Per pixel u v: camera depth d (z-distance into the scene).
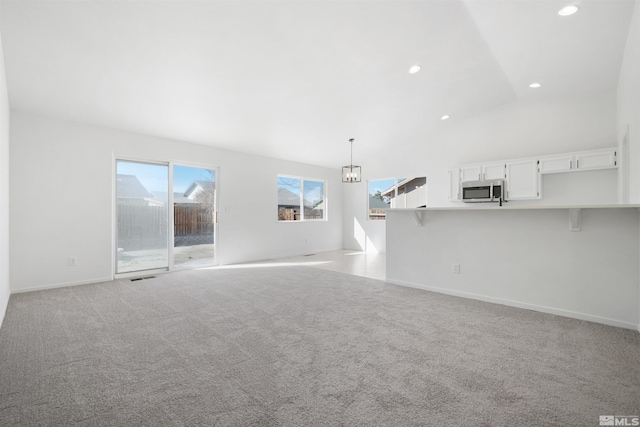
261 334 2.42
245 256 6.31
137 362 1.97
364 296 3.55
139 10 2.57
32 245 3.87
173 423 1.39
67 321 2.74
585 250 2.75
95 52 3.00
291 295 3.61
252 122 5.02
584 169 4.70
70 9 2.48
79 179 4.23
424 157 6.86
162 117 4.46
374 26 3.13
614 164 4.47
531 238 3.04
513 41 3.52
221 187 5.93
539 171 5.09
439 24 3.18
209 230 5.84
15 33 2.65
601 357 2.00
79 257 4.22
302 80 3.98
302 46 3.31
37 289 3.88
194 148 5.53
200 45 3.07
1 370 1.87
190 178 5.59
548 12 3.00
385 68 3.96
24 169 3.82
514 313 2.92
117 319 2.78
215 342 2.27
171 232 5.23
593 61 3.94
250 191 6.43
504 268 3.21
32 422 1.40
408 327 2.56
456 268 3.57
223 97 4.13
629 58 3.37
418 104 5.21
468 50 3.69
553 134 5.21
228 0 2.59
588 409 1.46
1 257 2.75
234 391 1.64
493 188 5.48
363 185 8.22
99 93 3.69
